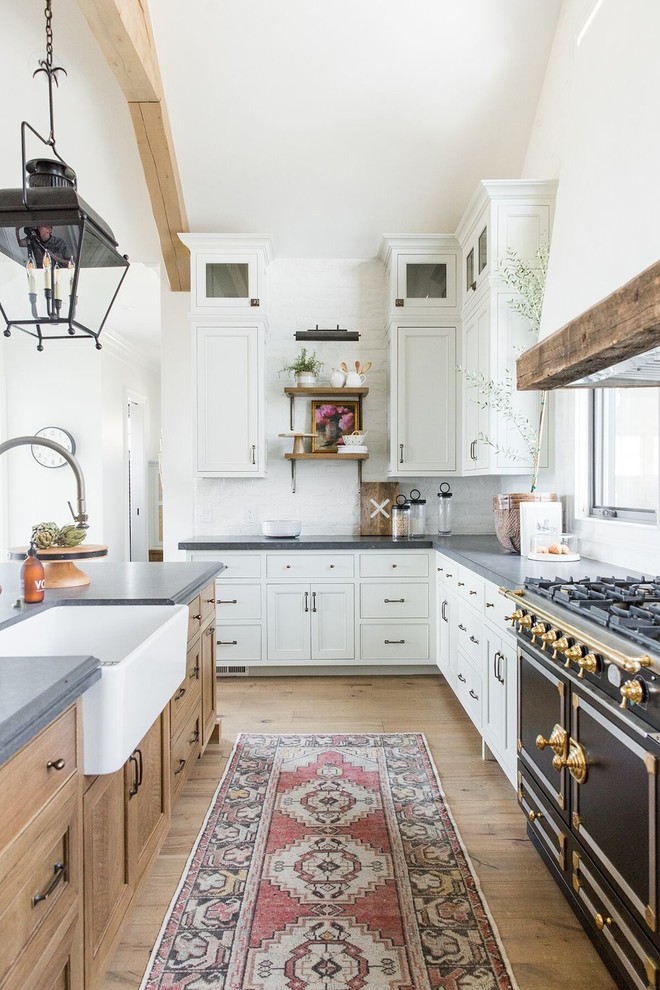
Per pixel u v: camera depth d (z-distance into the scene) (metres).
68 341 5.98
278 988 1.45
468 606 2.86
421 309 3.89
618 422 2.71
